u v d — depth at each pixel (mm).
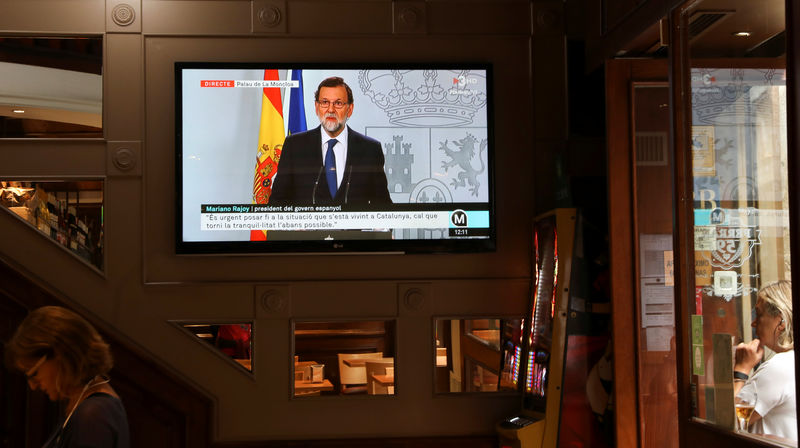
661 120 4211
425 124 4504
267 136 4410
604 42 4250
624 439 3990
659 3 3504
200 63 4387
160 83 4441
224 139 4387
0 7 4355
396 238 4449
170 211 4418
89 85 4426
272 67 4434
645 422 4051
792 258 2412
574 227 4148
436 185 4484
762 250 2658
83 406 1992
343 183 4434
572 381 4047
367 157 4461
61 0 4395
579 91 4547
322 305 4441
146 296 4355
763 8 2658
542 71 4629
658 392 4070
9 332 4156
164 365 4316
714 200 2998
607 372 4066
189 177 4355
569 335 4078
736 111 2846
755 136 2711
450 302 4508
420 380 4457
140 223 4383
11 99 4359
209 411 4332
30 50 4391
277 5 4508
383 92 4488
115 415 2031
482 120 4539
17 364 2021
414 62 4516
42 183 4355
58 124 4383
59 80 4406
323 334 4441
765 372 2639
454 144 4512
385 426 4430
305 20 4531
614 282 4070
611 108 4168
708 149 3055
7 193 4324
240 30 4484
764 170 2643
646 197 4176
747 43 2752
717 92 2988
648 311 4109
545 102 4613
